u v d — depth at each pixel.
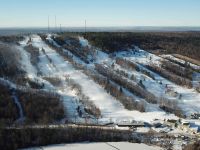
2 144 102.00
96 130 110.56
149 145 101.88
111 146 100.88
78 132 108.94
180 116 126.88
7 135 104.94
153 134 110.06
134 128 114.62
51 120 118.06
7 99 128.00
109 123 118.62
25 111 123.12
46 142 105.12
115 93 144.38
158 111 131.50
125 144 102.56
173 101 141.50
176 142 103.81
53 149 99.81
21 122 115.38
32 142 104.56
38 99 131.38
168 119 121.38
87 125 115.94
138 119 123.00
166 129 114.44
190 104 142.50
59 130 109.44
